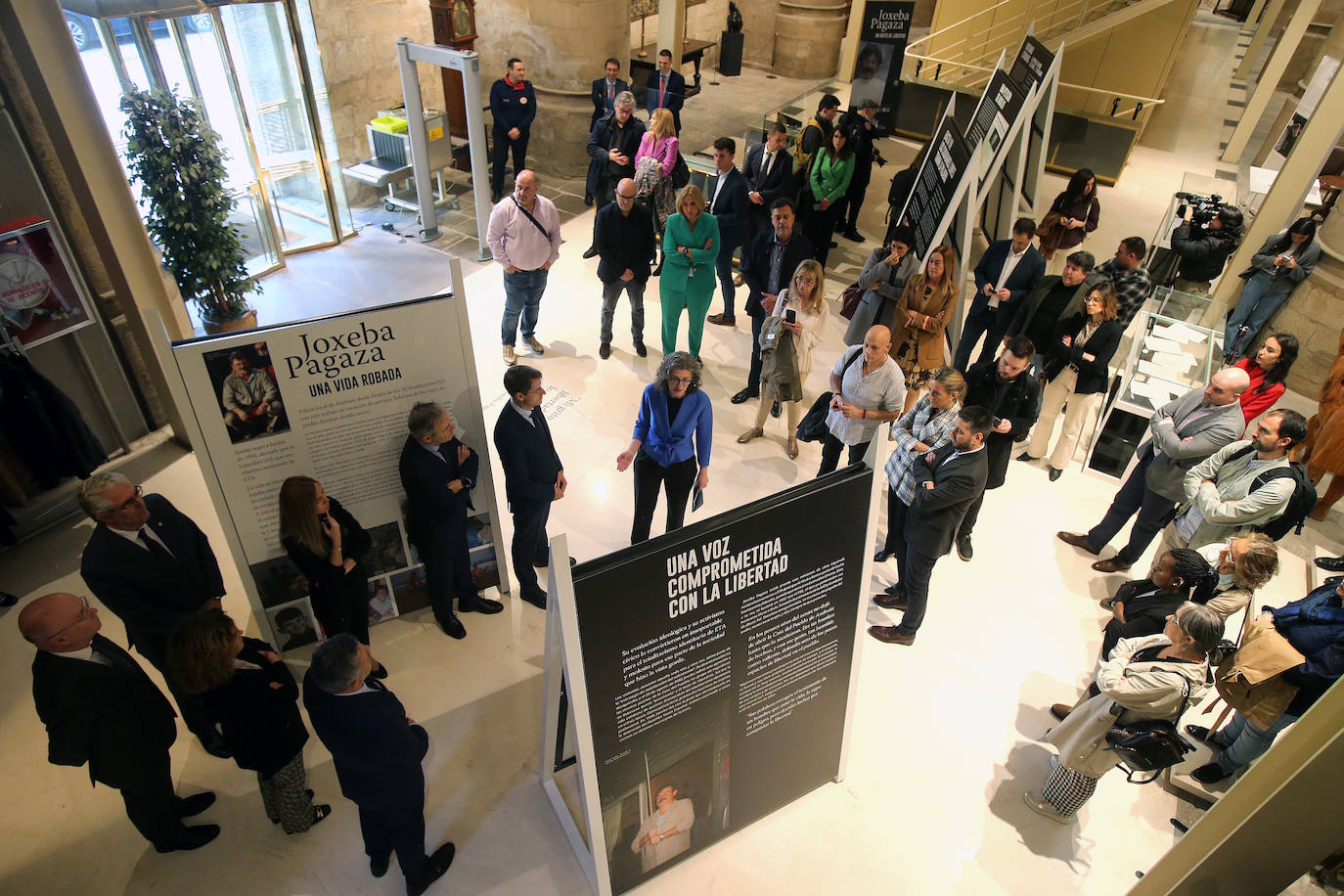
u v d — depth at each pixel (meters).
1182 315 6.71
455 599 4.68
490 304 7.49
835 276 8.23
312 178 7.86
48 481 5.01
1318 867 2.78
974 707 4.21
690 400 4.18
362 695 2.75
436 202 9.30
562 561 2.34
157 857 3.45
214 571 3.84
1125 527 5.43
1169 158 11.34
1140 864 3.56
